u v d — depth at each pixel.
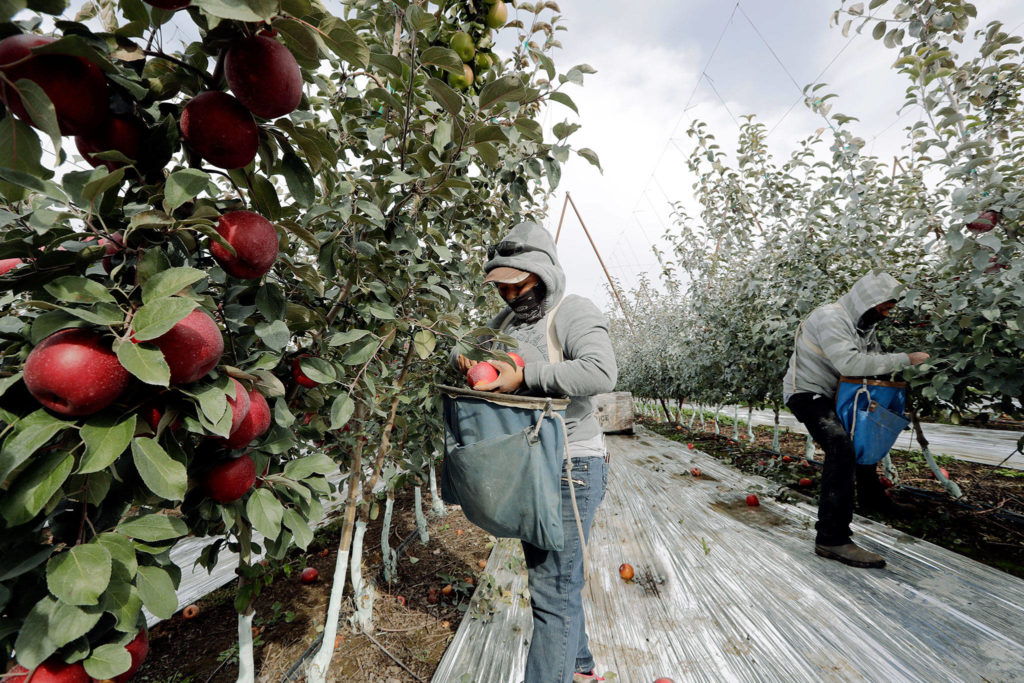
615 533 3.49
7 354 0.78
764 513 3.73
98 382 0.62
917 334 3.37
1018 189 2.37
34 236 0.73
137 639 0.84
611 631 2.19
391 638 2.26
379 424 2.39
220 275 1.04
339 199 1.36
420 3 1.24
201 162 0.85
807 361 2.98
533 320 1.65
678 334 8.49
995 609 2.12
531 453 1.32
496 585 2.66
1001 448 5.33
